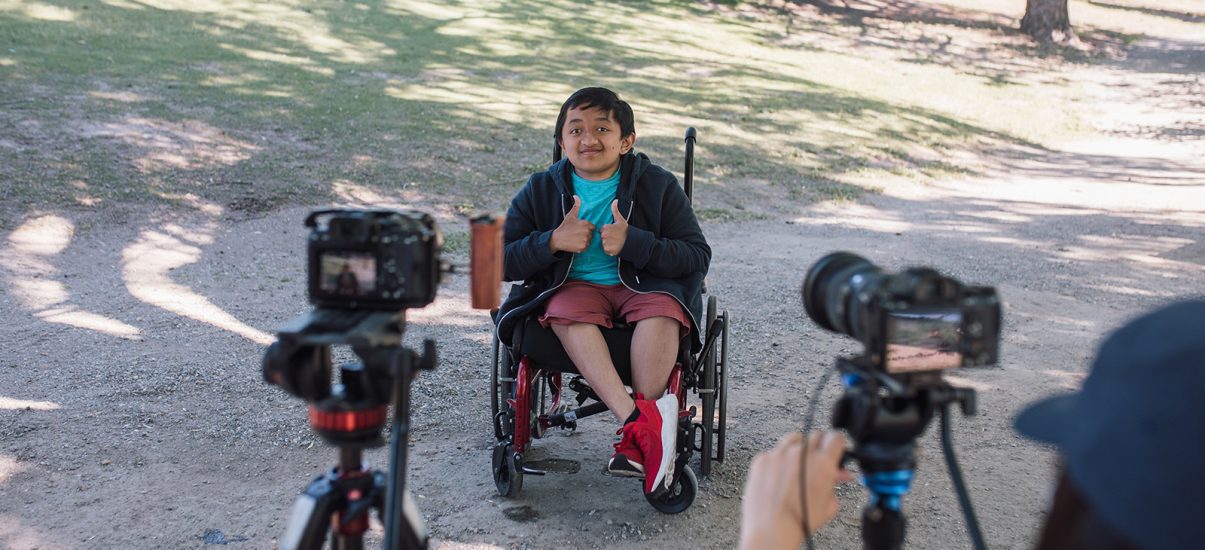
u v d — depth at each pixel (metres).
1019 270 7.93
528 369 3.71
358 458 1.84
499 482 3.78
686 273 3.84
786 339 6.00
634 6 24.67
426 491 3.84
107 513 3.60
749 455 4.25
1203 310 0.87
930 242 8.91
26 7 16.33
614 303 3.80
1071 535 0.91
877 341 1.41
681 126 13.30
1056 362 5.62
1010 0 33.12
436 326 6.02
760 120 14.20
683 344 3.81
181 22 17.02
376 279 1.76
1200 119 17.81
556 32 20.38
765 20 25.44
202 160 9.71
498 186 9.92
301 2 20.11
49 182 8.54
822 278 1.60
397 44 17.61
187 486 3.84
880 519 1.52
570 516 3.66
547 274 3.83
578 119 3.82
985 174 12.69
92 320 5.86
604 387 3.56
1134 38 29.22
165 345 5.49
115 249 7.34
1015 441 4.44
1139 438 0.82
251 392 4.85
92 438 4.23
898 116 15.55
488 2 22.72
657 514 3.69
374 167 10.10
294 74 14.27
